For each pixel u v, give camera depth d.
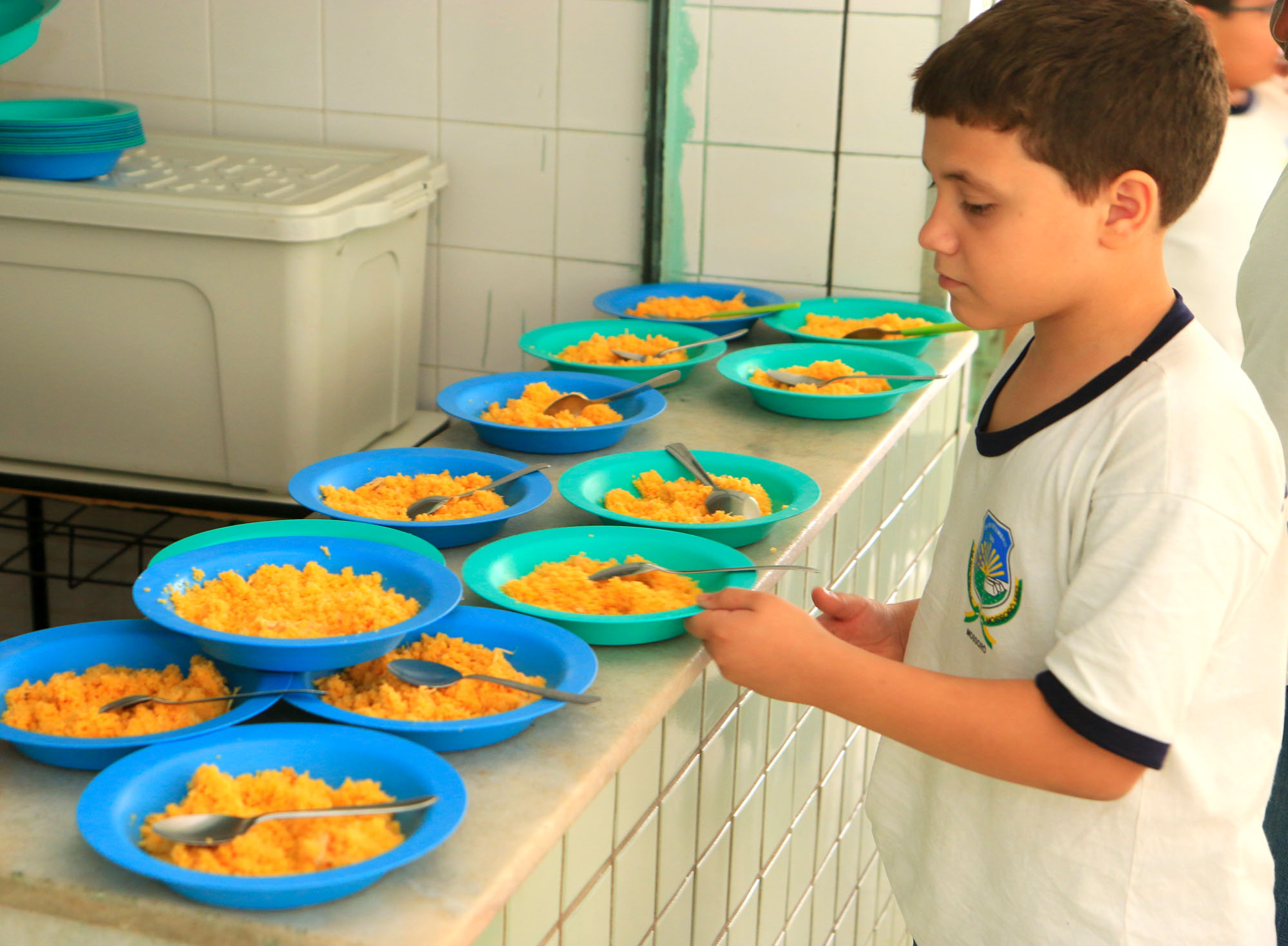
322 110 2.07
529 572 1.03
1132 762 0.71
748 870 1.39
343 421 1.84
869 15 1.81
